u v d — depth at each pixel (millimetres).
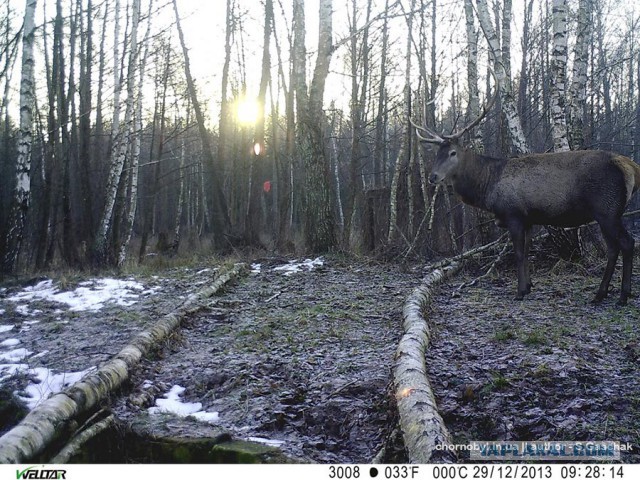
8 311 9977
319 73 13711
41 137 19781
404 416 4238
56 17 17016
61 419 4621
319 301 8953
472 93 13438
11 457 4035
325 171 13789
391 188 13375
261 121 18234
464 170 8438
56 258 17812
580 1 12562
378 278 10438
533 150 16844
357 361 6035
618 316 6789
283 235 16734
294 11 13938
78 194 18016
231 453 4312
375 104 25000
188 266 13898
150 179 30094
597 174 7441
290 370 5949
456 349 6027
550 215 7863
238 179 22328
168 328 7363
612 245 7398
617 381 4883
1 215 16906
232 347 6934
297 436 4746
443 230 12836
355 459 4285
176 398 5746
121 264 14984
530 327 6582
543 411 4465
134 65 15750
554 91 10102
